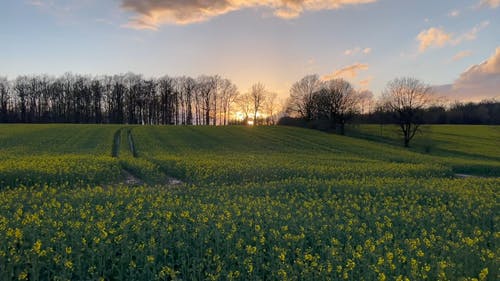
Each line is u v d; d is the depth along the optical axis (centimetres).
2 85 10319
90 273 664
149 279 666
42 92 10819
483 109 9662
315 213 1041
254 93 11188
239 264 698
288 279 621
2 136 4788
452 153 5256
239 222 952
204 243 793
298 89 9219
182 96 11325
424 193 1573
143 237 791
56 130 5797
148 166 2445
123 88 11106
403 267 698
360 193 1548
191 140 5278
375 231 966
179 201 1162
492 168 3306
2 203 1116
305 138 6091
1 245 711
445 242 835
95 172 2022
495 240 880
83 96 10931
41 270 695
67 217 941
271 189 1603
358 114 7962
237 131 6831
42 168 2022
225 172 2114
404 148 5641
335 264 698
